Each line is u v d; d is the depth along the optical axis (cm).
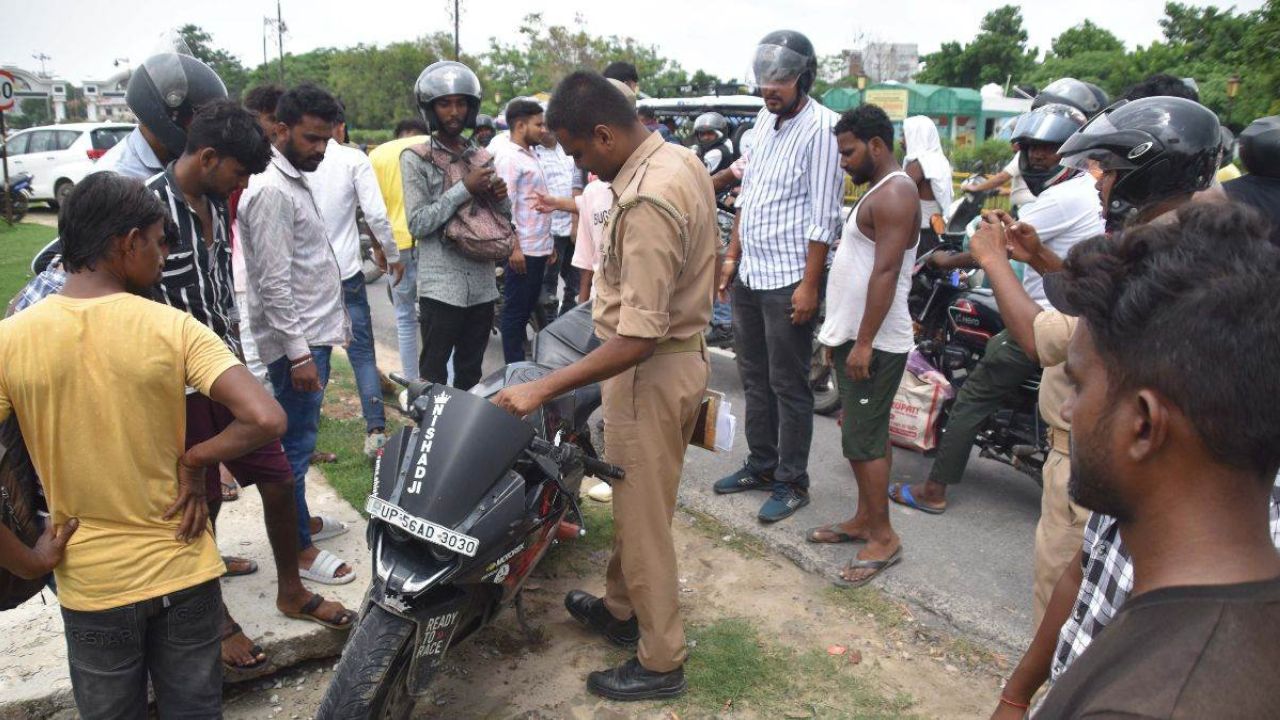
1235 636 76
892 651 320
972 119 2712
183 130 282
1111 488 89
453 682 297
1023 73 4309
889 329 352
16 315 190
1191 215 88
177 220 249
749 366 434
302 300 349
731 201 670
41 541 190
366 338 469
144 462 194
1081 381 93
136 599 196
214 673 214
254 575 329
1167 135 215
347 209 458
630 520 278
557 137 259
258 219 300
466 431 240
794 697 293
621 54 3694
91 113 5556
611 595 311
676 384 271
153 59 278
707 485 459
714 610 345
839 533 390
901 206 333
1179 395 80
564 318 390
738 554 391
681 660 288
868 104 349
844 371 365
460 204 435
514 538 248
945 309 527
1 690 262
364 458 459
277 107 339
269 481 278
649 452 273
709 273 273
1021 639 322
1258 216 86
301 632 294
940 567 375
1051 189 339
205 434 238
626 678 288
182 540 202
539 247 570
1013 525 419
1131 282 86
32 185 1642
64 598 196
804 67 385
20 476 193
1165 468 84
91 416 187
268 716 278
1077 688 83
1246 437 79
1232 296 79
